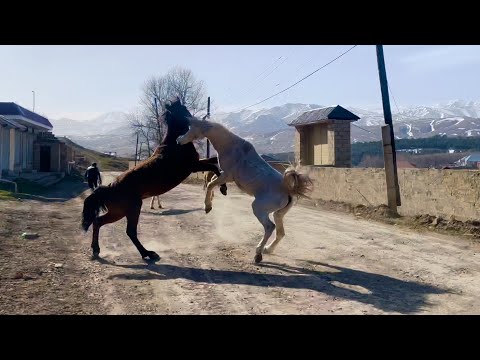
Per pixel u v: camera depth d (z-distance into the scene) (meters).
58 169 50.75
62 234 12.66
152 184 9.87
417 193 15.06
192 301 7.00
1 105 41.25
